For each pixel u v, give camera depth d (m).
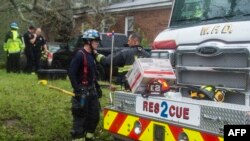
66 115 7.68
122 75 6.90
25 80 11.60
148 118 4.72
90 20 24.38
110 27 26.23
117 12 26.55
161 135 4.55
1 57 24.72
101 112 7.79
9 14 24.94
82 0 25.31
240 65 4.59
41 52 14.80
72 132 6.43
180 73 5.29
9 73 14.15
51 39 25.03
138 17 25.59
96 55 6.55
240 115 3.86
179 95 4.89
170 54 5.46
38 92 9.34
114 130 5.26
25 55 14.70
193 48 5.10
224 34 4.77
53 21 24.05
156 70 5.02
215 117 4.05
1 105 7.77
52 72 11.92
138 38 7.09
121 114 5.14
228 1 5.25
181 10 5.99
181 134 4.30
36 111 7.70
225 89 4.73
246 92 4.52
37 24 24.39
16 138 6.64
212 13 5.44
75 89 6.24
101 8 24.34
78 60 6.24
